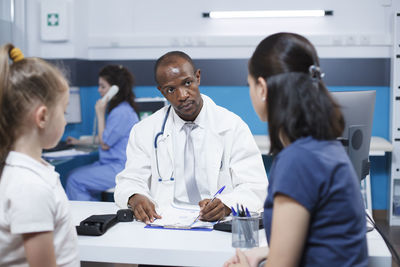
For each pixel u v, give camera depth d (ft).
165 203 5.73
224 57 12.64
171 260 4.18
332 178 2.90
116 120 10.69
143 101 12.20
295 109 3.00
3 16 11.55
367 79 12.22
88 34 13.12
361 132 4.75
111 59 13.14
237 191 5.36
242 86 12.66
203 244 4.28
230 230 4.58
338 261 2.94
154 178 5.91
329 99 3.10
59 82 3.22
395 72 11.50
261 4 12.40
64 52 12.33
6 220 3.04
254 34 12.53
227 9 12.54
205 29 12.71
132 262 4.24
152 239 4.43
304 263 3.01
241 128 5.90
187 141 5.87
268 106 3.13
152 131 6.01
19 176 3.04
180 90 5.53
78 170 10.80
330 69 12.31
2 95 3.04
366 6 12.09
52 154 10.39
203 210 4.96
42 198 3.02
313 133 3.01
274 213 2.97
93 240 4.41
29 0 12.34
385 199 12.37
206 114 5.93
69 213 3.39
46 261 3.05
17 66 3.10
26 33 12.38
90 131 13.34
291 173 2.90
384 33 12.07
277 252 2.90
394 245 10.34
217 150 5.80
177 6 12.75
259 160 5.81
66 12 12.11
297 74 3.05
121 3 12.94
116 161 10.80
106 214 5.12
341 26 12.21
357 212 2.98
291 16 12.31
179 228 4.75
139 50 12.98
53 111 3.20
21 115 3.08
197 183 5.84
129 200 5.38
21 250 3.13
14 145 3.17
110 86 10.94
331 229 2.94
